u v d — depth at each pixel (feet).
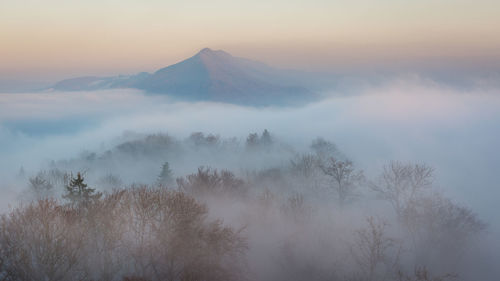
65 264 67.92
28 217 69.36
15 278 62.23
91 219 75.05
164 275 78.43
